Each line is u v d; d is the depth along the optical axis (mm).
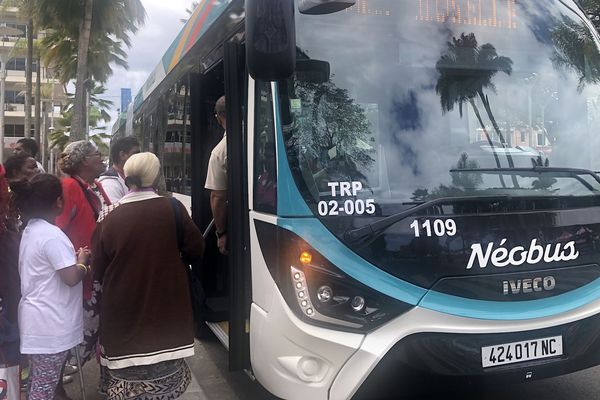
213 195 4535
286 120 3420
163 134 7727
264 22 3014
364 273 3227
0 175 3549
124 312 3422
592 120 4047
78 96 21703
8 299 3520
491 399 4340
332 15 3598
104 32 24516
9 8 29984
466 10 3865
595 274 3637
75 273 3662
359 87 3568
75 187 4434
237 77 3957
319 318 3209
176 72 6859
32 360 3660
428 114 3639
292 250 3268
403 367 3193
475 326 3283
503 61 3887
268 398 4457
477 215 3408
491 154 3689
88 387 4859
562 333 3461
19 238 3691
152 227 3480
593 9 10578
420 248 3301
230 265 3904
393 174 3482
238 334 3859
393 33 3684
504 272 3412
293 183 3338
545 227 3520
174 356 3455
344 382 3148
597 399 4324
